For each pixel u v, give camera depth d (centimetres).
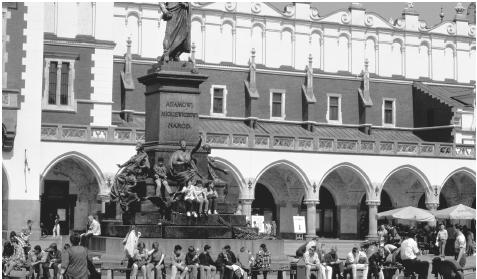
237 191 6825
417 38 8156
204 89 7325
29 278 2977
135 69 7112
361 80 7881
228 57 7512
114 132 5853
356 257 3195
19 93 5209
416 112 8000
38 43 5266
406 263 3095
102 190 5800
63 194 6188
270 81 7569
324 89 7762
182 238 3123
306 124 7575
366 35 7994
